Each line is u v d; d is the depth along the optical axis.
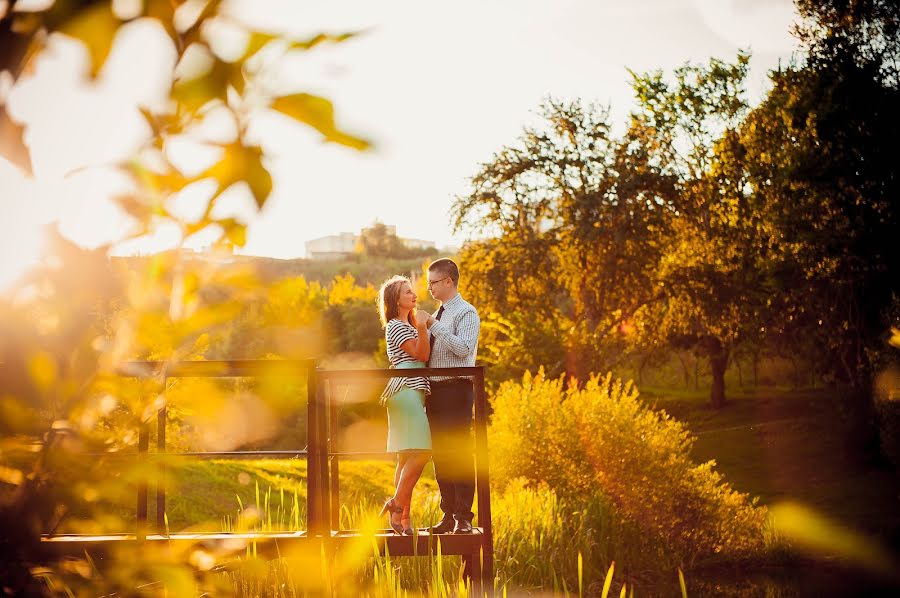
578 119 27.00
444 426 5.02
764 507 13.34
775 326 26.00
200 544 1.01
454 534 4.60
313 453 4.44
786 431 27.95
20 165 0.66
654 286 26.92
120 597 0.87
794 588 10.10
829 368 25.00
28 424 0.77
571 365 23.34
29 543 0.81
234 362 3.18
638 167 26.67
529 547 8.70
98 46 0.59
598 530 10.79
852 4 20.44
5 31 0.61
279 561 4.26
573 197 26.86
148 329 0.72
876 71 20.31
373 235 100.88
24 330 0.73
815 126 20.88
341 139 0.60
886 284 20.44
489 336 26.88
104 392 0.77
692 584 10.07
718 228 26.53
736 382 43.47
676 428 12.82
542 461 12.49
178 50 0.60
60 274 0.70
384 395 4.88
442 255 100.75
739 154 25.62
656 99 26.97
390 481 12.42
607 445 12.27
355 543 1.46
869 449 22.17
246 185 0.62
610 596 8.80
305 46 0.60
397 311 5.13
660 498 11.92
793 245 21.20
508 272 26.56
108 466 0.81
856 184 20.38
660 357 34.69
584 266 26.64
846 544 12.76
